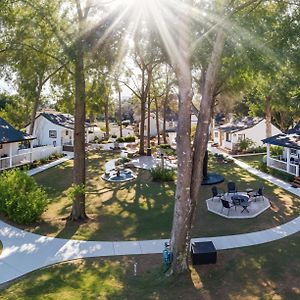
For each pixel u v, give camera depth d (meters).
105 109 58.47
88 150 46.19
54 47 17.61
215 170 31.80
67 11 16.34
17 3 15.98
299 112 39.69
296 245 14.50
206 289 10.98
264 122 44.75
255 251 13.91
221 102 50.09
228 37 13.46
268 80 18.05
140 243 14.83
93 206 20.56
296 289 10.95
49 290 10.87
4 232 15.89
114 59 16.52
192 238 15.29
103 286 11.18
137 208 20.12
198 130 12.06
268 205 20.06
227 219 17.86
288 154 28.08
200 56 14.55
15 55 17.31
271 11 14.75
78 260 13.16
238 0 13.98
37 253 13.71
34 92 23.38
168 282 11.43
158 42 14.98
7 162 30.06
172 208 20.02
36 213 17.09
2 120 31.44
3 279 11.62
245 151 42.47
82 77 16.94
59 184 26.23
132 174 29.36
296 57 14.16
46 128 47.09
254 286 11.17
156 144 55.09
